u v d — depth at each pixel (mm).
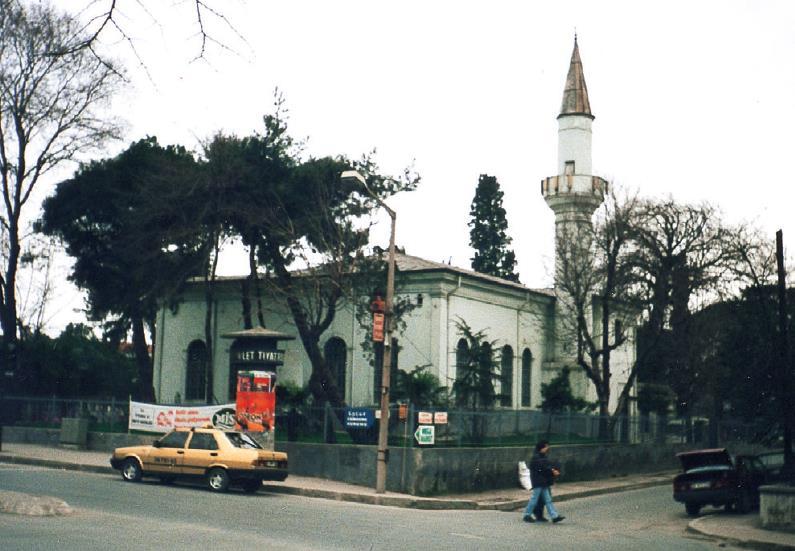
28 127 35281
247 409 26703
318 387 37188
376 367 42844
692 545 17359
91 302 45625
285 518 17219
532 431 33219
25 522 14469
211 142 39938
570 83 53156
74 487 20875
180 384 48875
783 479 22750
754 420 26266
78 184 43031
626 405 45219
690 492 23562
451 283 43156
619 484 34156
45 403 35875
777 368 24031
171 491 21641
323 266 36750
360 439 28547
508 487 29469
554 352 51562
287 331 45750
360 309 36531
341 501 23516
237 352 29609
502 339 47281
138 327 44125
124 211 41438
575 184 51375
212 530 14641
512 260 69438
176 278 40656
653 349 44094
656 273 42406
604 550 15445
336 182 37125
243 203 38375
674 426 46281
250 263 40406
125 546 12320
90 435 32656
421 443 26062
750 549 17500
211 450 22719
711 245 41938
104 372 54125
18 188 38219
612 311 45969
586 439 38062
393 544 14242
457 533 16734
